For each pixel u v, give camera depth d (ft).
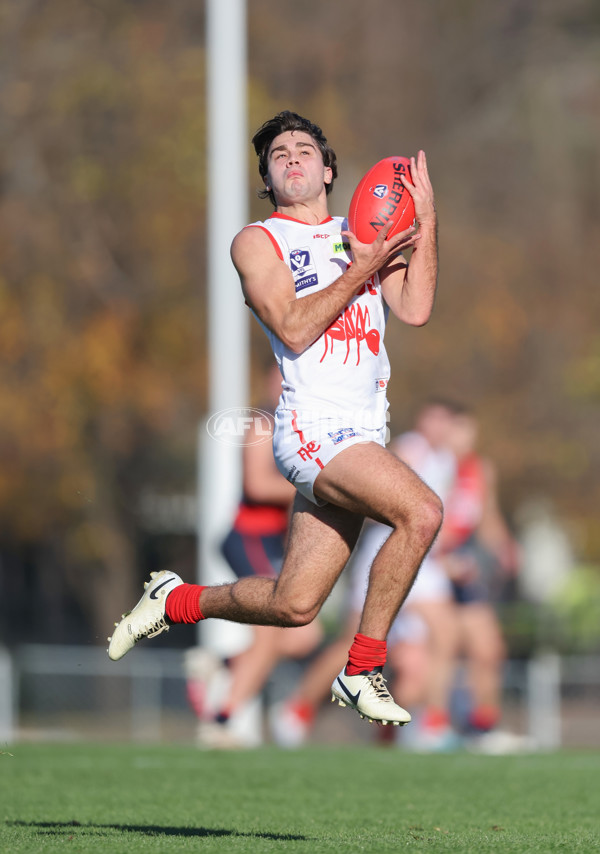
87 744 111.86
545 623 241.55
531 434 285.84
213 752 103.91
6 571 341.62
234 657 121.19
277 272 58.34
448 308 280.51
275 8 279.28
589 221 293.43
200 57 254.27
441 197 293.84
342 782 83.51
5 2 254.27
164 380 254.27
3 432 242.99
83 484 252.21
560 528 307.17
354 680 56.34
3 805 70.74
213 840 54.70
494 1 310.86
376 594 55.77
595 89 299.38
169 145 249.14
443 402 127.85
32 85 252.42
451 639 125.90
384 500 54.75
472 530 128.36
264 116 252.83
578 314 288.10
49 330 246.68
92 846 52.31
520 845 53.52
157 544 304.09
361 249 56.18
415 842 54.39
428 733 125.18
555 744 156.04
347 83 287.28
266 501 112.98
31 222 249.14
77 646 308.60
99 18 260.21
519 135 297.53
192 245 256.32
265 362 255.50
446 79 304.30
